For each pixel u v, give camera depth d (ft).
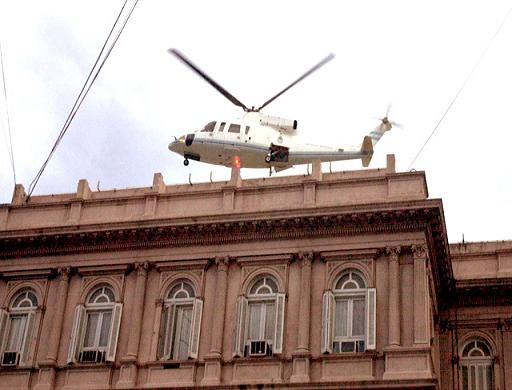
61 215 141.49
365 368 118.73
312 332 123.24
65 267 136.05
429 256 127.03
